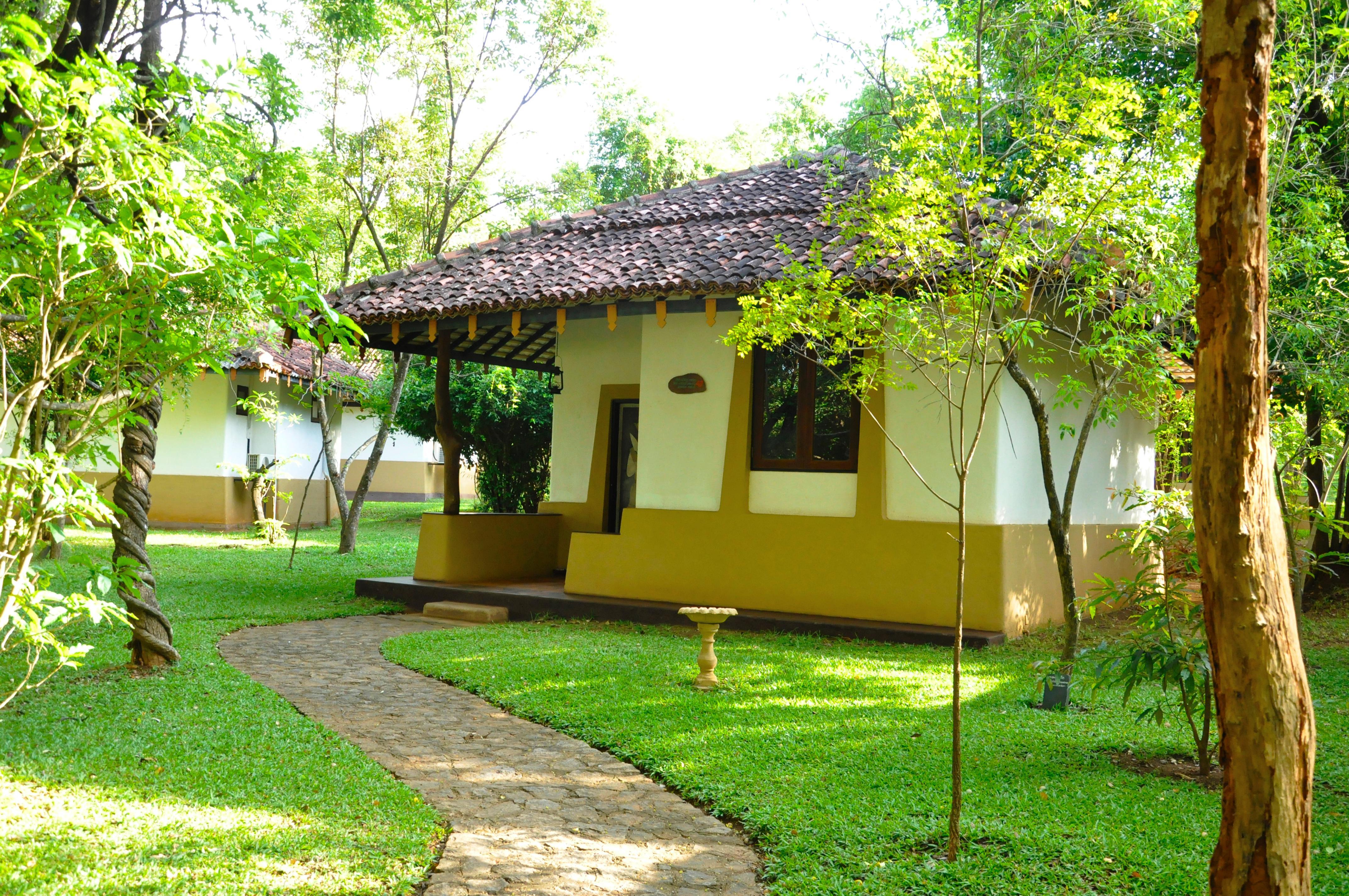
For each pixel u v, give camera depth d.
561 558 14.13
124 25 8.52
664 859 4.28
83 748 5.36
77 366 5.18
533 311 10.61
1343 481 13.25
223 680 7.27
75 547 15.80
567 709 6.68
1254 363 2.79
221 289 4.70
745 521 10.55
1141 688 7.46
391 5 14.60
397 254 21.92
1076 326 10.45
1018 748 5.79
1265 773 2.72
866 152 8.21
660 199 13.48
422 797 4.93
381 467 30.48
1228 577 2.79
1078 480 11.30
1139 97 5.49
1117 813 4.61
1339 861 4.12
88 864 3.83
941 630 9.34
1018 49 7.20
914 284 6.93
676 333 11.16
